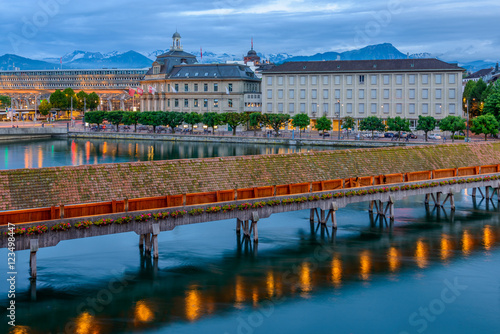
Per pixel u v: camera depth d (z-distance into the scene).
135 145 163.75
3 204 41.03
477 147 70.06
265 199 51.22
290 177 53.94
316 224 59.38
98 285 41.97
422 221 61.19
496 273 44.75
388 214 63.59
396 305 38.84
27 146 161.00
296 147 155.38
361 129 162.50
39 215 41.81
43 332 34.66
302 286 42.09
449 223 60.41
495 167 69.06
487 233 56.41
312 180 54.84
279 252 49.91
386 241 53.53
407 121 155.88
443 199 72.62
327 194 54.97
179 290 41.22
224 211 48.94
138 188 46.38
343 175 57.16
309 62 195.12
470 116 195.00
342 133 184.12
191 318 36.78
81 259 47.34
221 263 46.91
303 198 53.12
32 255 41.44
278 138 165.00
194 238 53.84
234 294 40.56
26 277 42.94
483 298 39.97
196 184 48.88
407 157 63.44
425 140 154.62
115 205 44.50
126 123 199.12
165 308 38.19
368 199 58.00
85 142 176.38
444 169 64.19
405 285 42.28
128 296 40.03
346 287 41.94
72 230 42.34
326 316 37.16
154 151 145.12
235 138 170.62
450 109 175.50
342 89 186.62
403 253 49.84
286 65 196.75
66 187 43.97
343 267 46.19
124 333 34.69
